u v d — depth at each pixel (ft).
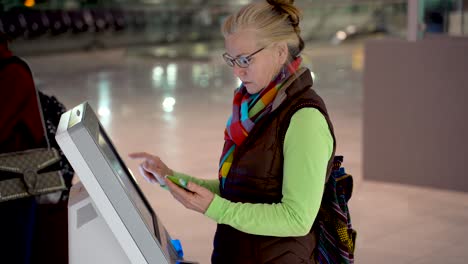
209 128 31.24
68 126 5.67
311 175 6.72
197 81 50.67
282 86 7.00
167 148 27.12
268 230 6.77
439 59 21.01
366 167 22.30
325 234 7.41
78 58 74.23
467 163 20.93
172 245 6.89
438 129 21.22
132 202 5.65
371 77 21.97
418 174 21.61
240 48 6.91
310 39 92.07
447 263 15.67
